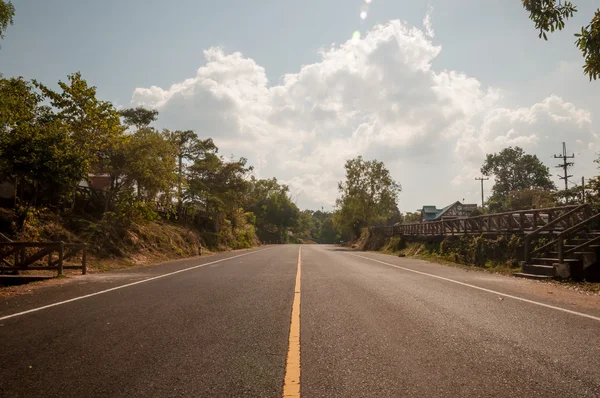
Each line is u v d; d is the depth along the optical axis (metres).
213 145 44.88
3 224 16.42
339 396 3.09
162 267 17.03
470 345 4.52
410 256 27.06
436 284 10.20
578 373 3.60
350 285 9.97
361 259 22.16
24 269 12.72
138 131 25.47
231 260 21.11
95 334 5.08
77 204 23.98
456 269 15.42
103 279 11.99
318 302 7.43
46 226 18.48
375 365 3.83
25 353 4.27
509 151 74.81
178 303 7.39
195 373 3.63
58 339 4.84
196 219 44.00
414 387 3.28
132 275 13.23
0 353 4.27
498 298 7.90
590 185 14.82
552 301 7.57
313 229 158.12
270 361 3.96
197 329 5.34
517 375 3.55
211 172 43.84
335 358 4.05
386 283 10.39
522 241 14.55
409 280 11.12
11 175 16.16
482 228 19.05
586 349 4.36
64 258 13.39
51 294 8.83
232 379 3.47
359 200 58.50
